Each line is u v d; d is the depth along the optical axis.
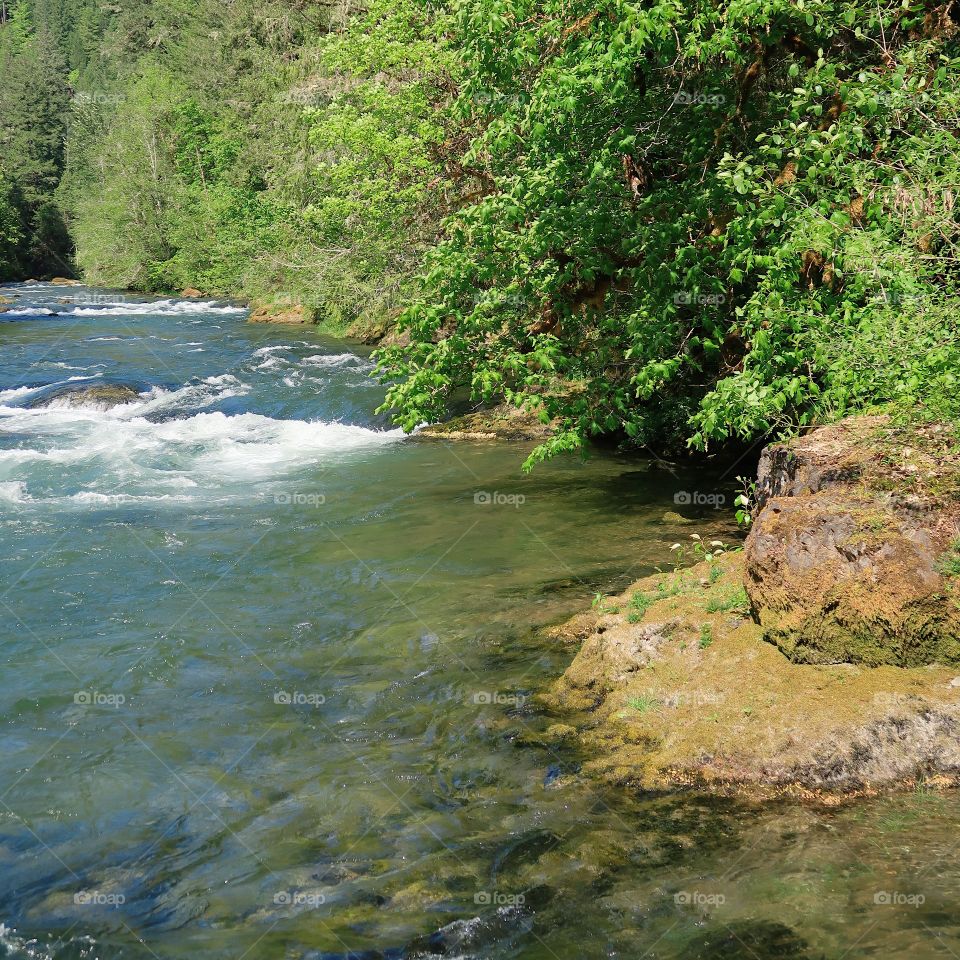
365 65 19.39
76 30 116.00
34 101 83.44
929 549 5.61
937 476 5.93
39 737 6.21
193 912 4.48
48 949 4.27
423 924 4.29
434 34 17.53
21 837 5.15
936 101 7.93
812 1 8.75
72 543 10.14
